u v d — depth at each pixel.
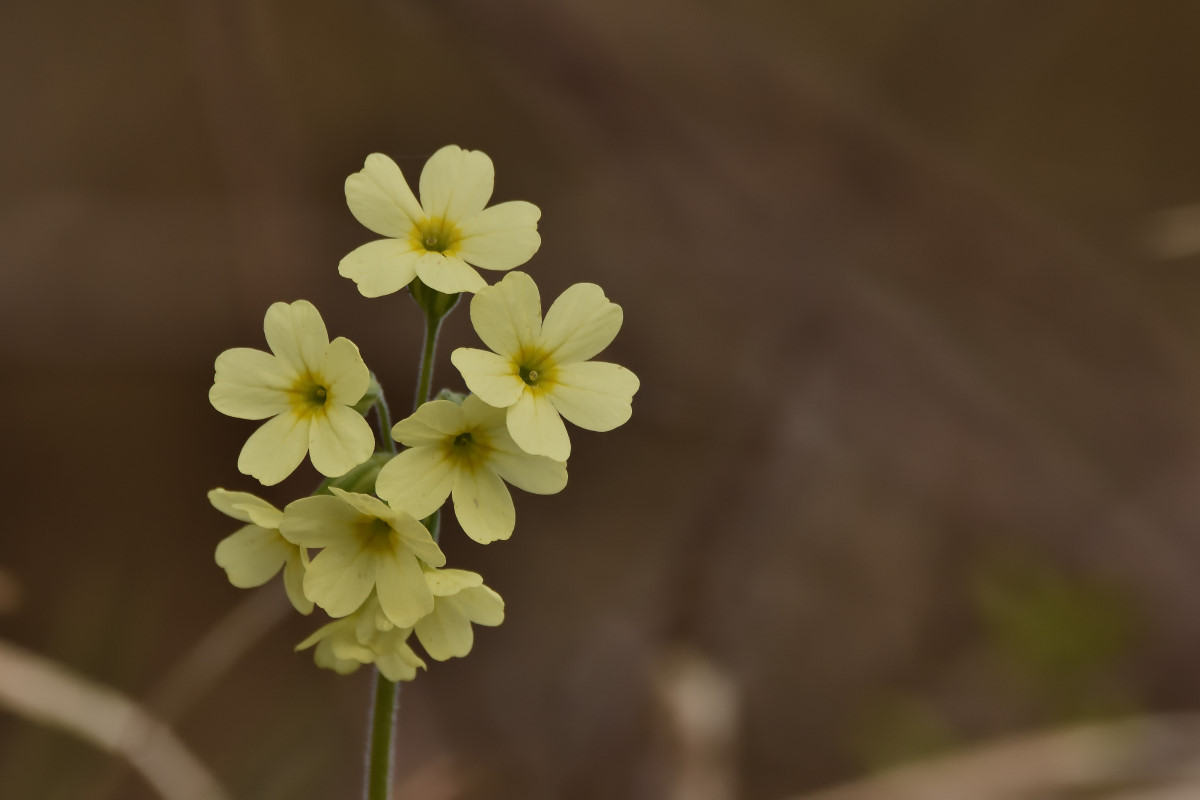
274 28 0.83
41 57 0.84
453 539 0.78
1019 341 0.72
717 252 0.76
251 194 0.79
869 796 0.51
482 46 0.68
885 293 0.72
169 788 0.47
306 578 0.40
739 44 0.66
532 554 0.79
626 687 0.68
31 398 0.77
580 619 0.75
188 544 0.73
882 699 0.73
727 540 0.75
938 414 0.77
